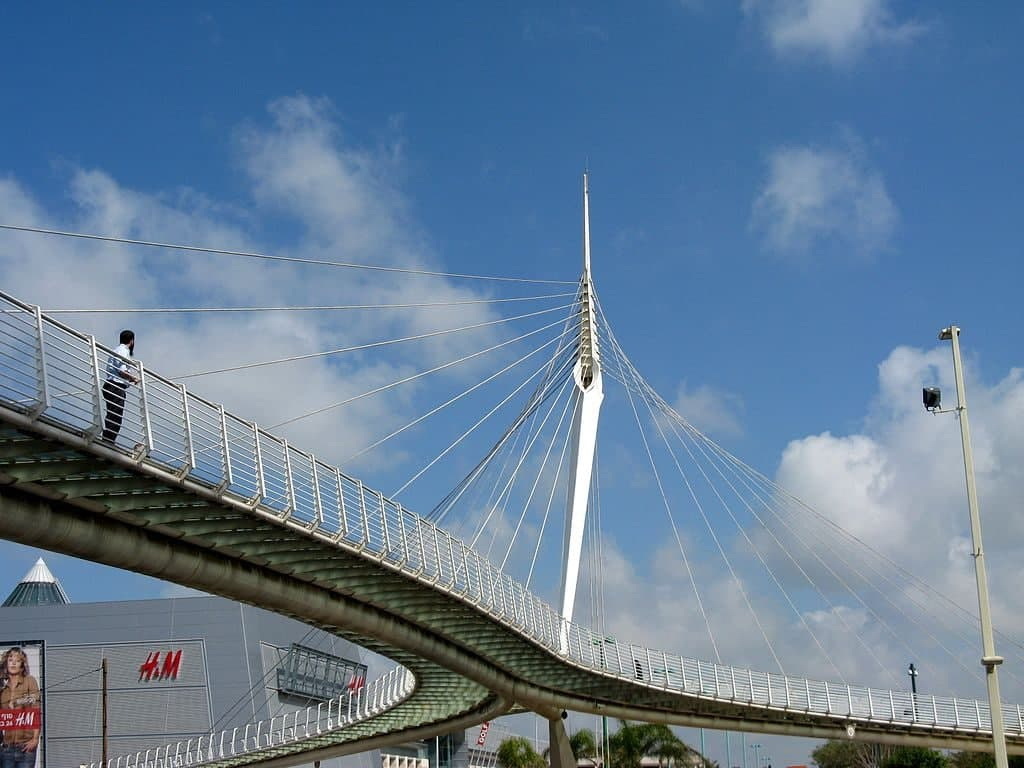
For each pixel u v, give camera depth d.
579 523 57.06
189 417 24.05
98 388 21.38
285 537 28.45
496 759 133.75
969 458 24.30
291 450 28.02
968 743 63.38
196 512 25.80
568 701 52.31
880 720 60.59
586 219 64.25
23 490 22.58
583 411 59.03
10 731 94.69
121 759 88.69
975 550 23.89
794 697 58.50
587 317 61.38
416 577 33.53
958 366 24.66
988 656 23.50
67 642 96.69
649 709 57.31
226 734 92.44
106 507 24.17
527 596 43.12
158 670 95.12
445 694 51.75
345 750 62.91
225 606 96.75
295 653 98.50
